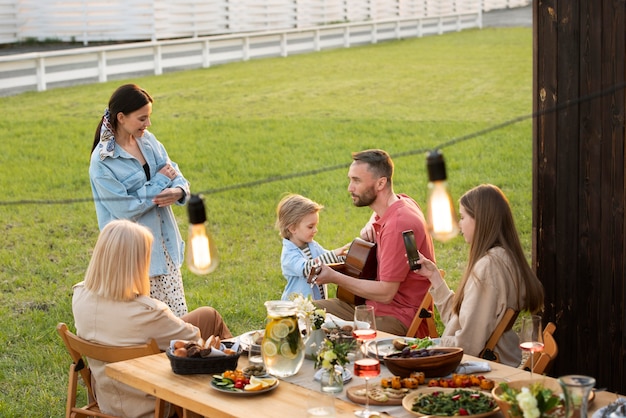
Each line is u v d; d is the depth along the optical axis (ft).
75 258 29.22
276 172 39.42
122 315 14.33
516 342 14.92
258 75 65.36
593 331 16.96
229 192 36.52
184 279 27.53
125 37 76.59
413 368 12.85
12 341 22.50
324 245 29.94
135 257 14.32
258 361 13.84
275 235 31.83
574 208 16.96
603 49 16.29
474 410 11.45
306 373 13.58
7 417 18.17
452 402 11.66
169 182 18.71
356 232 31.42
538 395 10.63
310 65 70.90
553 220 17.26
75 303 14.76
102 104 52.54
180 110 52.24
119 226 14.42
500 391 11.53
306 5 91.76
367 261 17.76
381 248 17.22
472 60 72.84
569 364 17.37
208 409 12.30
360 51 80.38
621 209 16.30
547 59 16.98
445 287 15.55
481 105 53.93
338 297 18.38
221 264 29.01
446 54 77.15
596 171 16.58
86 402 18.88
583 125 16.67
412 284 17.11
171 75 65.00
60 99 54.34
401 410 11.94
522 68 67.41
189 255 12.39
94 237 31.37
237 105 54.03
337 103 55.06
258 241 31.22
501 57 73.92
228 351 13.79
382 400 12.10
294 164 40.60
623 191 16.24
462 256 29.12
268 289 26.45
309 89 59.88
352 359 13.15
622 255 16.38
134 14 76.02
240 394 12.56
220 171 39.32
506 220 14.79
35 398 19.11
